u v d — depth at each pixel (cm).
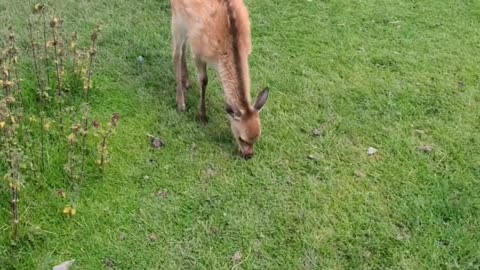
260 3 352
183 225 228
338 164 254
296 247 221
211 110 281
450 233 225
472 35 333
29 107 270
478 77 303
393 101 287
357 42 326
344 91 292
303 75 302
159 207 234
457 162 255
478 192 242
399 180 247
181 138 264
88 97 281
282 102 285
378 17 345
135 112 276
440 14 349
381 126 273
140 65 303
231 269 213
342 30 335
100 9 337
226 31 249
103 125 267
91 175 243
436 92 292
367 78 301
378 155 259
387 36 332
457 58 316
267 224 228
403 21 343
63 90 279
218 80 299
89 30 321
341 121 275
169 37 324
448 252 219
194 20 257
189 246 220
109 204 234
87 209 231
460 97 289
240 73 249
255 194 240
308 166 253
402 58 315
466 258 217
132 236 223
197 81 298
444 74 304
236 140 258
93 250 218
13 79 260
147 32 325
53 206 230
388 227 227
